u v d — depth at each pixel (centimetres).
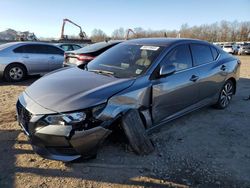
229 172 353
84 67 475
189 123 513
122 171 345
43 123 325
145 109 399
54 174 335
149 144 390
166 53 439
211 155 394
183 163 369
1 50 904
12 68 918
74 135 320
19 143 407
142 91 386
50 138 324
